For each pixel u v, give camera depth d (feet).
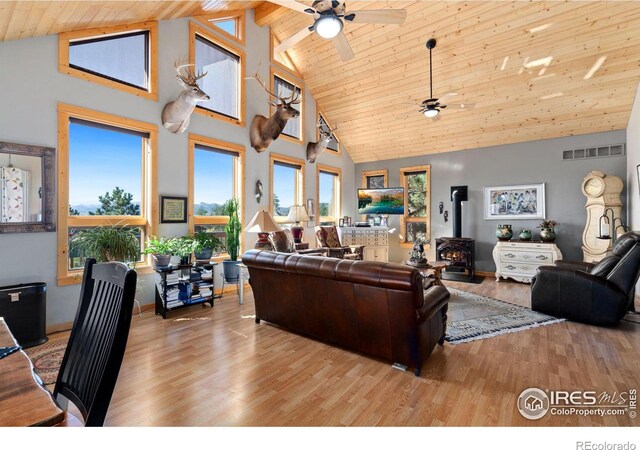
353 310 8.83
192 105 13.48
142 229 13.76
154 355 9.18
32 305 9.82
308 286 9.76
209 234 15.02
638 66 14.62
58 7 9.39
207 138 16.03
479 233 22.06
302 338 10.51
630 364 8.59
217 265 16.63
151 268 13.69
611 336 10.68
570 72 15.75
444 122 20.95
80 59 11.86
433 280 14.52
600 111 17.11
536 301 13.12
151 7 12.31
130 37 13.30
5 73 10.00
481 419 6.30
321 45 19.31
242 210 17.88
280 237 17.76
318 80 21.94
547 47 15.02
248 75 18.19
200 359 8.94
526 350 9.59
